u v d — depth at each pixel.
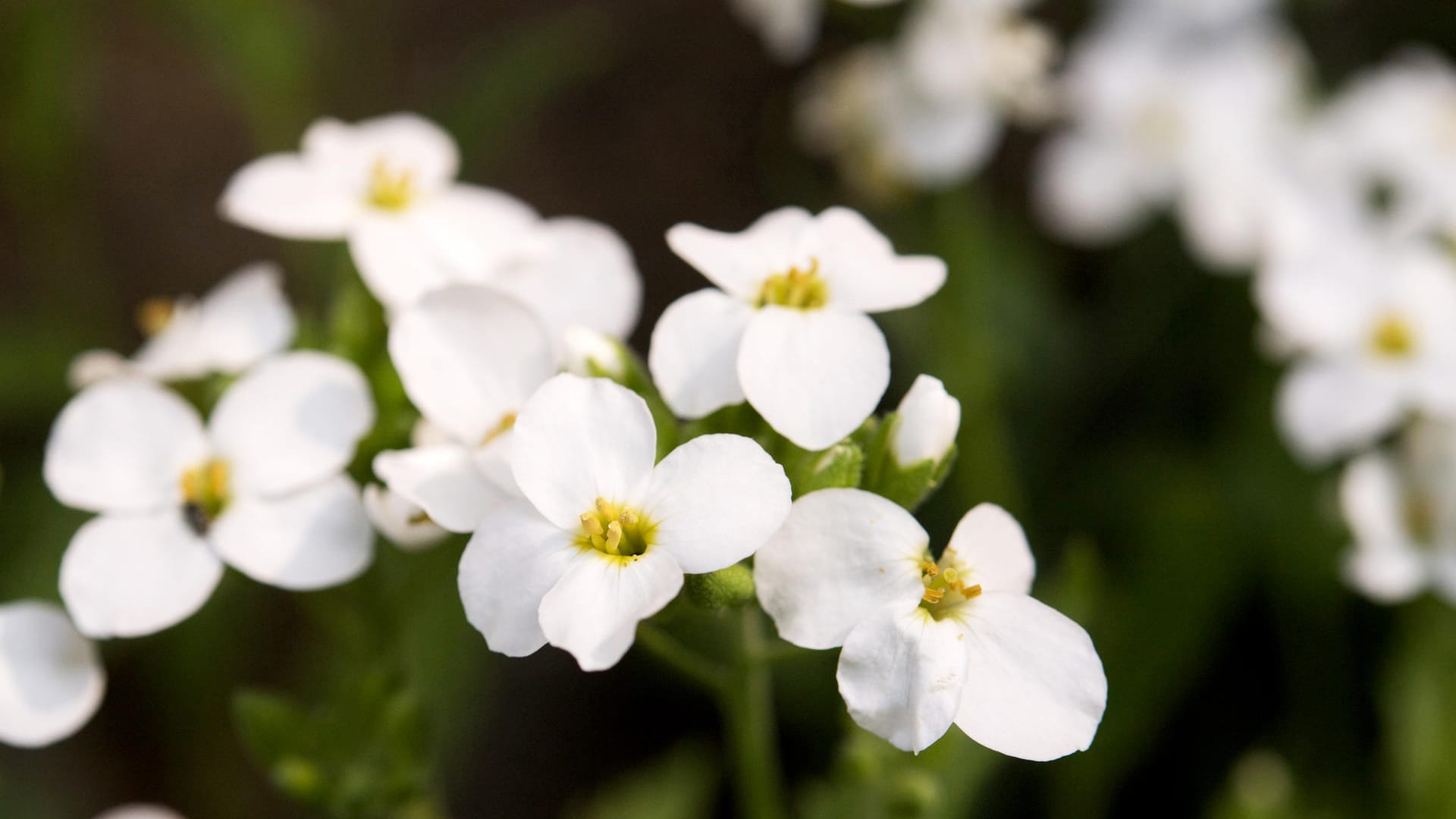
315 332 0.21
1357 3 0.35
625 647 0.17
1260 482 0.26
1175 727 0.26
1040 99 0.27
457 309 0.19
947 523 0.26
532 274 0.20
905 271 0.19
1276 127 0.30
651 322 0.32
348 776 0.20
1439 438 0.23
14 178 0.29
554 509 0.18
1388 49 0.34
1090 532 0.27
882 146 0.28
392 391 0.20
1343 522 0.24
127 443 0.19
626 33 0.35
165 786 0.27
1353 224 0.26
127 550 0.19
